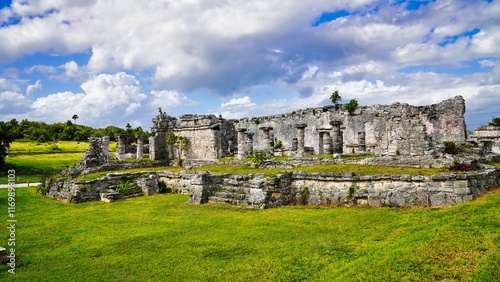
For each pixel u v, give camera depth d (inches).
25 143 3577.8
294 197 864.3
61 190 1206.9
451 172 721.0
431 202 693.3
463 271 361.1
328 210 756.0
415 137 864.9
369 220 642.8
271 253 521.3
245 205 860.0
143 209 932.0
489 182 740.0
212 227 692.1
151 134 1823.3
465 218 520.1
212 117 1688.0
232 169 1177.4
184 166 1584.6
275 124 1829.5
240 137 1512.1
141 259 537.6
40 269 521.0
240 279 441.1
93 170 1380.4
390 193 737.6
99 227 755.4
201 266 492.4
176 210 888.9
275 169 1050.7
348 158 1032.8
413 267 386.6
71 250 603.2
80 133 4330.7
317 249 517.0
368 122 1473.9
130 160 1754.4
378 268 398.0
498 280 331.6
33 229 756.0
